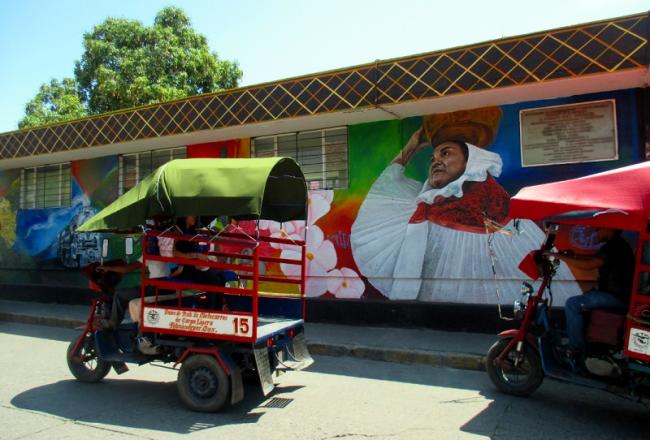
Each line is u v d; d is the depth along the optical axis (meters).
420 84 7.45
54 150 11.37
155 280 5.49
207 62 19.78
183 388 5.16
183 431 4.55
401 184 8.56
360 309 8.72
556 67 6.62
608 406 5.19
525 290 5.49
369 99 7.82
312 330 8.44
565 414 4.94
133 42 19.09
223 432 4.52
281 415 4.98
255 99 8.84
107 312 6.10
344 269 8.96
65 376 6.46
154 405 5.32
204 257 5.86
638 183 4.51
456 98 7.42
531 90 7.10
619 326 4.79
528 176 7.69
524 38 6.78
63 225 12.38
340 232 9.02
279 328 5.55
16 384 6.09
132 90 17.62
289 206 6.57
